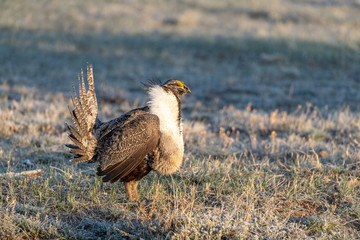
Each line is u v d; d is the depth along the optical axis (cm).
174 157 790
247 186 884
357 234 743
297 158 1020
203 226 727
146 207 824
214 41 3020
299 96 1978
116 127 771
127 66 2478
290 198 862
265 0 4319
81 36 3116
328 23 3553
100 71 2345
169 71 2423
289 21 3650
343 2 4447
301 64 2566
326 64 2548
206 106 1830
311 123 1420
